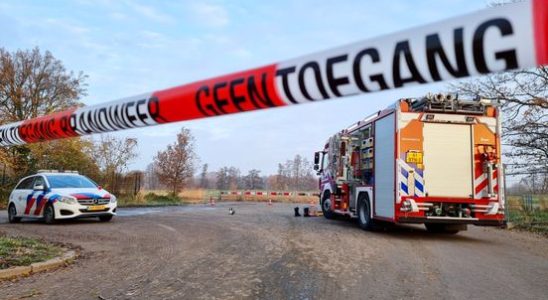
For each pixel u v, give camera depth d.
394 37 1.23
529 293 5.06
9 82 25.12
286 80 1.45
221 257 7.05
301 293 4.91
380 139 10.56
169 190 31.66
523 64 1.01
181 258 6.93
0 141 2.96
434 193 9.62
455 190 9.70
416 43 1.16
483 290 5.17
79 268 6.15
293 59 1.48
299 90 1.44
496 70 1.05
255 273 5.89
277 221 13.73
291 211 19.64
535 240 10.12
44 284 5.23
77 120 2.31
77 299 4.60
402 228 12.07
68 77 27.12
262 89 1.52
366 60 1.28
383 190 10.26
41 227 11.09
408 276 5.84
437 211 9.59
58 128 2.47
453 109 9.78
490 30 1.03
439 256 7.44
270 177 69.69
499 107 9.99
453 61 1.10
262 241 8.90
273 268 6.22
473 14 1.10
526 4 1.00
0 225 11.73
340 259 6.96
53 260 6.30
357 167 12.14
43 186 12.24
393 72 1.22
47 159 22.88
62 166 23.42
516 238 10.47
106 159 25.50
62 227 11.12
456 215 9.72
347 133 12.95
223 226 11.88
